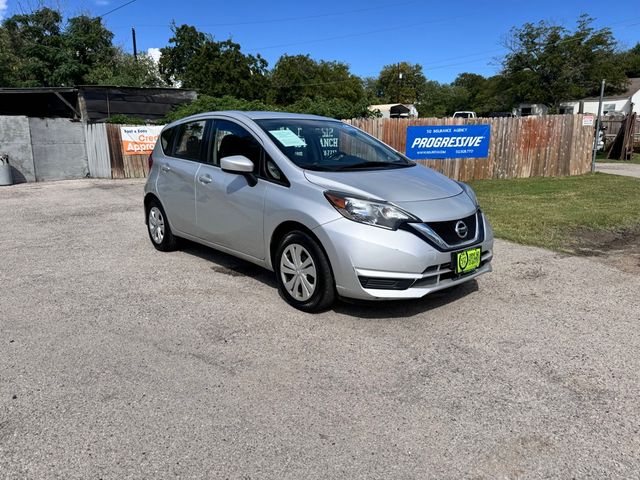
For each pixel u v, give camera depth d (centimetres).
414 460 249
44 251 638
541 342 375
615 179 1279
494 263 568
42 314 429
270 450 256
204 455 252
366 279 383
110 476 237
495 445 261
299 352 359
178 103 2075
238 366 340
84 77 2848
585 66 3366
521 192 1065
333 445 260
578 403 297
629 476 238
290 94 5059
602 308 441
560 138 1352
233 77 3812
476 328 399
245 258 489
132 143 1541
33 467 243
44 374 329
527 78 3488
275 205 433
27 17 3234
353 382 320
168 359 349
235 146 492
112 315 426
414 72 8275
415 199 404
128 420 280
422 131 1253
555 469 243
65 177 1548
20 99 2036
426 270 385
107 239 700
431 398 302
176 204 566
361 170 452
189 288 492
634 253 614
